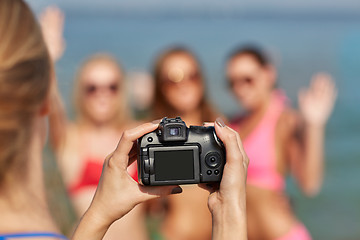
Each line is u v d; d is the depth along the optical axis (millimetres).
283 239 3945
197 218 3889
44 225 983
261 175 3996
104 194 1377
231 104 15766
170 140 1350
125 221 3623
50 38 3432
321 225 9156
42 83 980
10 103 936
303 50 36906
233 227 1247
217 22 82188
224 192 1278
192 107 3998
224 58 30969
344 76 26125
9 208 962
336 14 134750
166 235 3920
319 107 4504
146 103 5465
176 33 51812
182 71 3910
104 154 3830
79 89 4145
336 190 10945
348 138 15680
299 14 136875
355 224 9219
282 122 4160
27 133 977
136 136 1354
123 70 4312
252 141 4102
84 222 1369
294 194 9883
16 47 939
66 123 3723
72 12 114062
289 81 24734
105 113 4012
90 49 36094
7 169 960
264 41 43500
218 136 1331
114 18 93750
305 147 4469
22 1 985
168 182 1352
